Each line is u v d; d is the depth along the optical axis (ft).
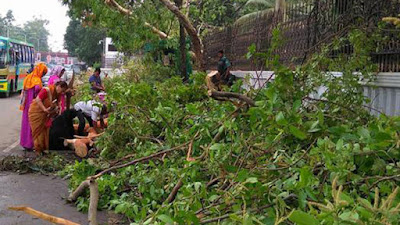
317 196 9.64
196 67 46.14
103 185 16.30
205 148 13.75
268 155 12.52
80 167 19.49
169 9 37.52
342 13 24.50
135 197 15.62
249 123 14.83
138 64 45.42
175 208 10.70
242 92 18.35
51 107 28.12
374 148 9.92
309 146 11.87
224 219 10.30
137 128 21.06
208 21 51.16
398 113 20.39
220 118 15.44
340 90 18.80
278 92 14.19
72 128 29.27
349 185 9.97
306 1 29.84
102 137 22.47
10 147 32.45
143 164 17.24
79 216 16.85
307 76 18.85
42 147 28.40
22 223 16.01
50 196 19.54
